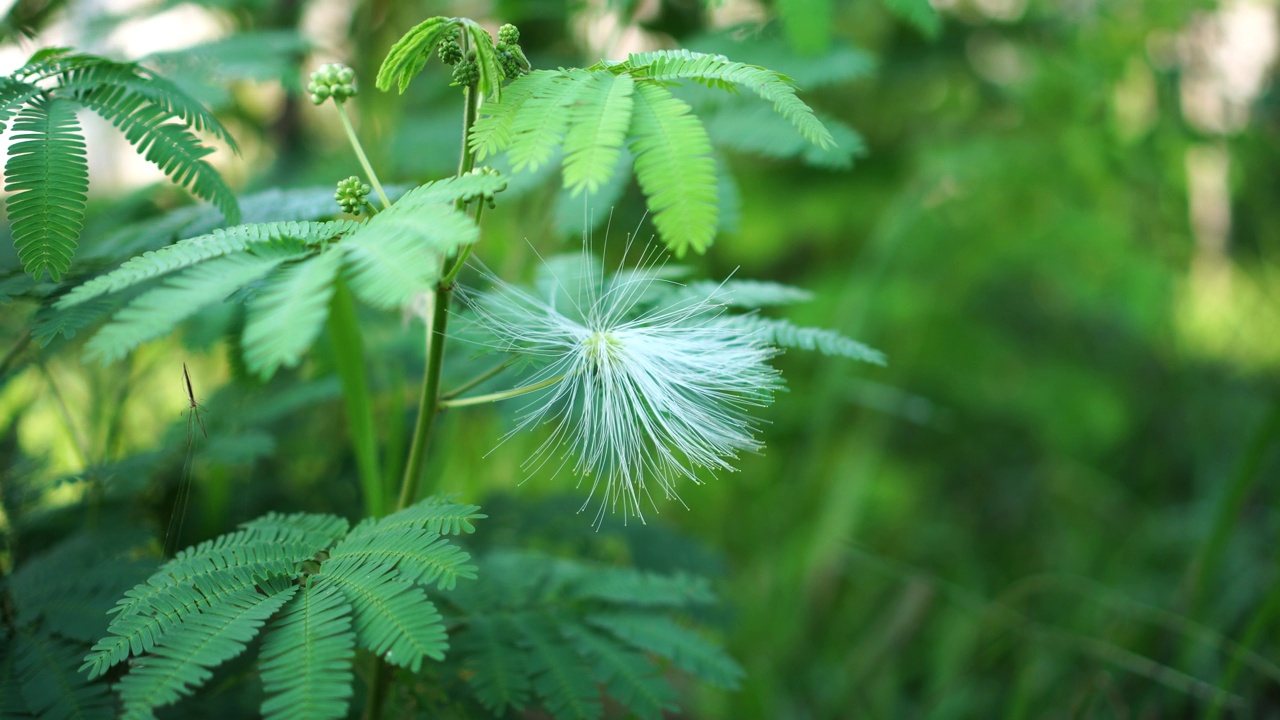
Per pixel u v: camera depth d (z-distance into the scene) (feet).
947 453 2.48
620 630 1.21
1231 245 2.63
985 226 2.17
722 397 1.17
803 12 1.38
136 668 1.03
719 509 2.25
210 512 1.32
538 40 1.94
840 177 2.21
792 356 2.30
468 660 1.17
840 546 1.98
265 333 0.95
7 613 1.15
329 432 1.53
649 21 1.82
